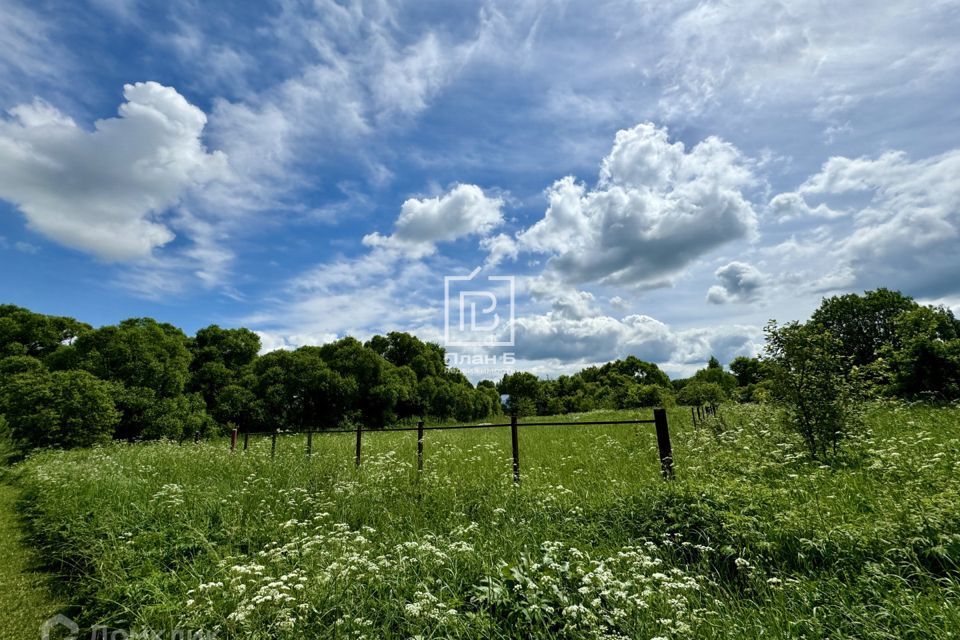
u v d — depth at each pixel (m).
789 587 3.58
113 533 5.49
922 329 15.97
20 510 8.57
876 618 3.11
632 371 76.44
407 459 10.59
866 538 3.96
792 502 4.88
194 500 6.65
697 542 4.64
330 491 7.57
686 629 2.99
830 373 7.53
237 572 4.00
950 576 3.47
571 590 3.54
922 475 5.34
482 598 3.36
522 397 67.94
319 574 3.98
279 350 37.66
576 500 6.19
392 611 3.44
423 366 48.22
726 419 14.12
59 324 35.41
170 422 25.64
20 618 4.21
